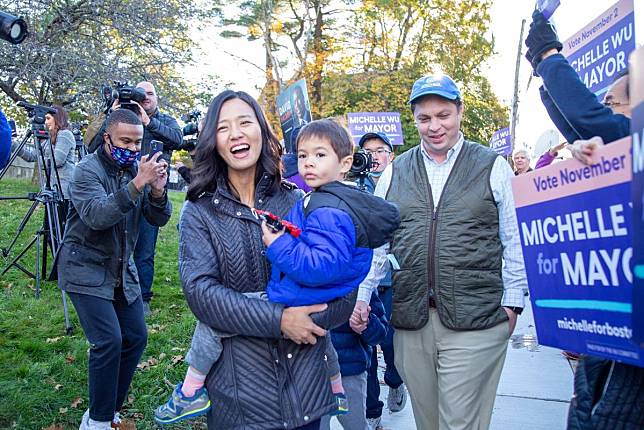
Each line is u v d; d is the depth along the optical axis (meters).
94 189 3.45
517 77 22.03
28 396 4.07
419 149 3.24
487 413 3.03
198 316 2.19
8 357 4.75
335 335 3.23
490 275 2.97
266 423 2.17
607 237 1.66
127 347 3.73
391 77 25.77
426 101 3.02
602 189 1.65
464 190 3.00
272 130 2.48
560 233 1.85
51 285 6.72
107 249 3.49
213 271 2.23
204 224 2.28
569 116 2.07
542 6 2.28
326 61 25.33
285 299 2.13
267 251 2.11
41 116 6.04
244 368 2.20
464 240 2.97
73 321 5.72
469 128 28.67
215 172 2.36
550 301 1.94
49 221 6.17
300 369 2.23
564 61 2.14
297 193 2.53
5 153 3.31
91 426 3.43
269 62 26.81
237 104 2.36
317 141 2.28
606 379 1.88
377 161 5.09
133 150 3.61
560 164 1.82
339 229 2.10
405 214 3.11
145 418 4.13
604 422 1.81
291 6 26.36
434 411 3.20
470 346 2.94
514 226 2.95
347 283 2.18
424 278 3.02
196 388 2.27
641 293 1.38
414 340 3.11
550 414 4.57
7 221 9.57
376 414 4.19
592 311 1.74
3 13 3.84
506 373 5.55
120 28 13.30
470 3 25.52
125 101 4.50
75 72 12.64
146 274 6.20
